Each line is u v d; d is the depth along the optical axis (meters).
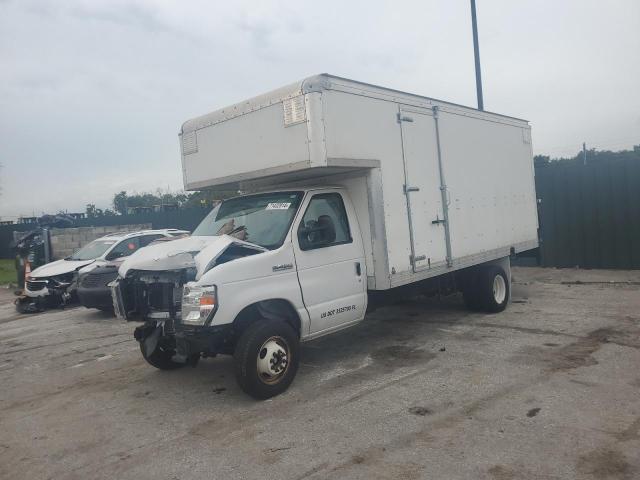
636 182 12.52
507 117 9.47
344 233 6.38
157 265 5.31
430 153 7.39
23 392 6.45
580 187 13.33
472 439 4.27
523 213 9.91
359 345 7.42
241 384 5.32
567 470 3.70
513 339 7.14
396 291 7.31
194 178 7.14
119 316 6.07
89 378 6.83
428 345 7.15
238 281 5.22
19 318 11.79
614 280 11.40
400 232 6.73
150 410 5.49
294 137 5.79
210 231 6.49
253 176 6.29
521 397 5.06
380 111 6.48
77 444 4.76
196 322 5.04
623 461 3.78
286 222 5.90
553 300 9.71
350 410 5.05
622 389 5.11
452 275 8.51
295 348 5.71
